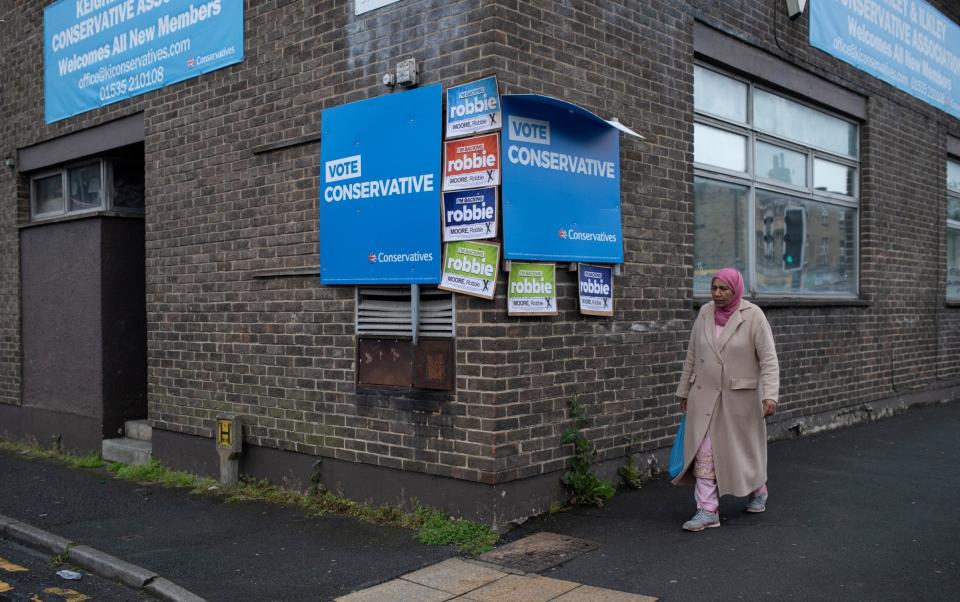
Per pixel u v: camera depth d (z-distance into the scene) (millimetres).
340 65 6500
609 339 6387
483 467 5527
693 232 7285
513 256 5520
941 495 6305
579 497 6074
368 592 4676
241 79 7371
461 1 5680
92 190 9656
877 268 10344
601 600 4379
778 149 9000
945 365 11867
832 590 4406
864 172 10281
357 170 6270
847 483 6695
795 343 8844
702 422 5480
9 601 4910
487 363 5508
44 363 9914
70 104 9484
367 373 6277
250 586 4867
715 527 5527
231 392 7480
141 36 8469
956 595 4305
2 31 10609
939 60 11898
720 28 7719
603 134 6277
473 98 5590
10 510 6852
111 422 9125
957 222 12688
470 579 4785
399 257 5973
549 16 5906
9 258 10469
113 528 6227
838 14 9633
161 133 8227
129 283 9344
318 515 6312
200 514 6547
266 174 7145
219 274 7590
